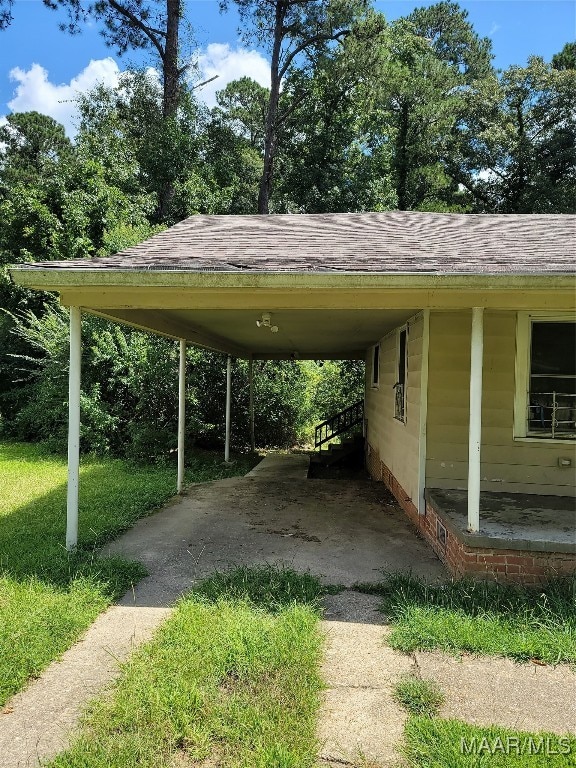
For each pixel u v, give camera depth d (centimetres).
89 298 489
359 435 1384
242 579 454
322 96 2386
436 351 613
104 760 246
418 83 2403
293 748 256
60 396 1231
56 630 364
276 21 2378
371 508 755
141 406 1185
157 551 551
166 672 316
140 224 1568
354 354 1329
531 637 359
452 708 293
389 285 424
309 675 317
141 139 2112
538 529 467
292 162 2411
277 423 1566
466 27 3397
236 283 437
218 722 271
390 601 419
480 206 2944
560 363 586
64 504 735
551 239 598
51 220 1575
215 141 2361
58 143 4212
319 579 469
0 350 1581
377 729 274
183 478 915
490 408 598
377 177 2359
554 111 2822
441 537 531
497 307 449
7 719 280
